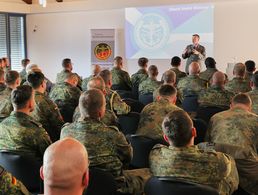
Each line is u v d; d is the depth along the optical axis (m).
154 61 9.98
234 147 2.75
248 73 6.02
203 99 4.69
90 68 11.09
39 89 3.95
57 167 1.19
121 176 2.55
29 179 2.62
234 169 2.33
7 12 11.24
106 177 2.25
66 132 2.51
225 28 9.09
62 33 11.42
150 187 2.13
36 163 2.61
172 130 2.15
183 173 2.14
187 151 2.16
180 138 2.14
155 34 9.86
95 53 10.69
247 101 3.06
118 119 4.35
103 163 2.44
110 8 10.39
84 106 2.50
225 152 2.74
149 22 9.90
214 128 3.04
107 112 3.65
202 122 3.78
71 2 10.98
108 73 4.94
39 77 3.93
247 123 2.92
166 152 2.20
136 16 10.05
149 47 9.98
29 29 11.82
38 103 3.80
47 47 11.68
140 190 2.67
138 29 10.06
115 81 7.01
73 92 5.01
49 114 3.86
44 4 8.22
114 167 2.48
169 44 9.73
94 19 10.88
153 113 3.46
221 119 3.02
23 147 2.78
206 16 9.22
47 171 1.20
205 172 2.13
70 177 1.19
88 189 2.24
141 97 5.95
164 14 9.69
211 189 1.96
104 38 10.56
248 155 2.71
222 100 4.59
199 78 5.76
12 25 11.49
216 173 2.14
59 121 3.93
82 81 6.69
